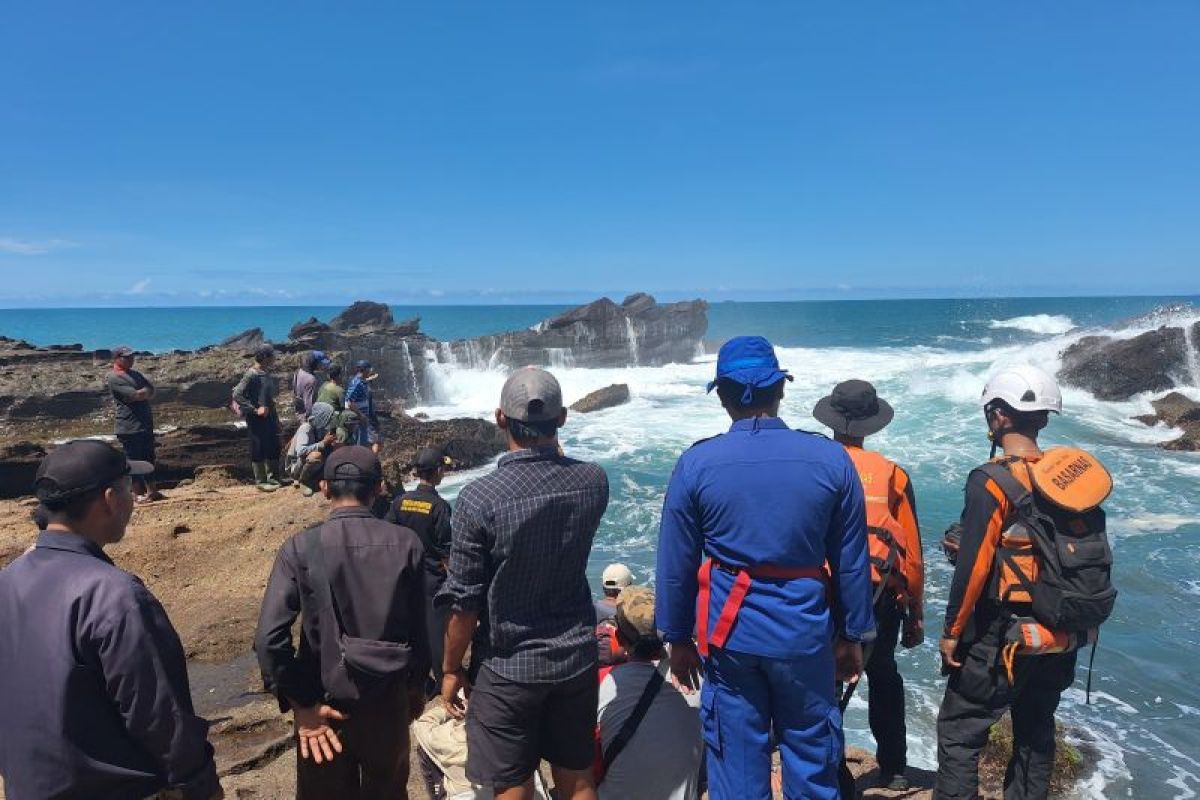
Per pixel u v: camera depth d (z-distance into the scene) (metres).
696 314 40.09
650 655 3.32
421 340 30.66
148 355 20.03
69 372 16.67
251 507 10.22
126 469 2.42
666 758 3.11
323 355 11.66
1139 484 15.23
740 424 2.79
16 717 2.08
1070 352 25.38
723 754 2.74
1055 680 3.26
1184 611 9.16
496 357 31.83
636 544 12.63
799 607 2.59
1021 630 3.03
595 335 35.12
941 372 27.09
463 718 3.11
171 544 8.73
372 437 12.20
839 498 2.63
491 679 2.84
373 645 2.94
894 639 3.83
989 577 3.11
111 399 15.99
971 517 3.11
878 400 3.64
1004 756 5.36
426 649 3.19
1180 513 13.23
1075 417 21.89
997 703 3.19
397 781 3.13
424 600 3.15
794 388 28.33
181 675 2.23
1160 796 5.59
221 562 8.59
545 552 2.80
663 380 32.53
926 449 18.27
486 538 2.76
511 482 2.79
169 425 16.56
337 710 3.00
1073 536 3.00
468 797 3.34
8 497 11.84
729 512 2.62
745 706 2.69
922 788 4.15
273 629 2.90
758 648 2.60
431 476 5.19
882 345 62.78
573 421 23.78
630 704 3.20
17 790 2.09
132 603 2.13
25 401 15.31
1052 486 2.99
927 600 9.48
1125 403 23.50
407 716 3.13
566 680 2.86
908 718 6.71
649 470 17.58
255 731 5.35
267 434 11.67
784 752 2.70
